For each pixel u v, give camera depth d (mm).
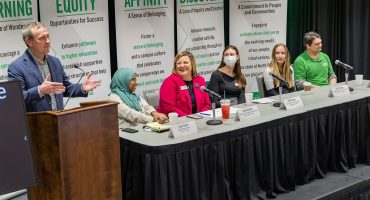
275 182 3299
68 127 2037
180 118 3322
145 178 2697
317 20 6273
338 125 3670
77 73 4375
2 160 1746
